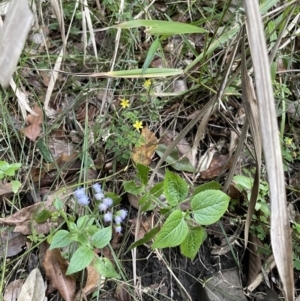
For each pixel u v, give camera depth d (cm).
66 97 62
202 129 51
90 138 58
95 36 67
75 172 56
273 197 25
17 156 56
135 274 50
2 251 50
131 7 66
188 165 57
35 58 63
